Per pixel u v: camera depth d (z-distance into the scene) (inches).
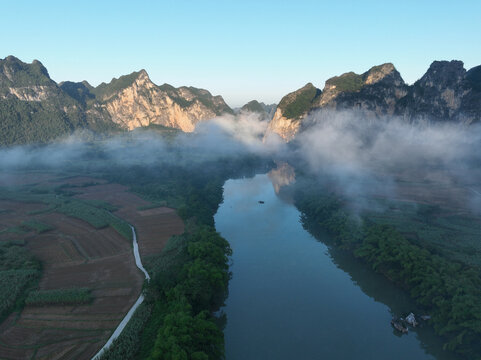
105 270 3715.6
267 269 3983.8
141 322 2699.3
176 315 2544.3
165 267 3619.6
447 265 3361.2
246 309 3196.4
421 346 2699.3
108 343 2497.5
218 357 2454.5
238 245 4690.0
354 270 3956.7
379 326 2955.2
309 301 3334.2
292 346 2696.9
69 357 2362.2
